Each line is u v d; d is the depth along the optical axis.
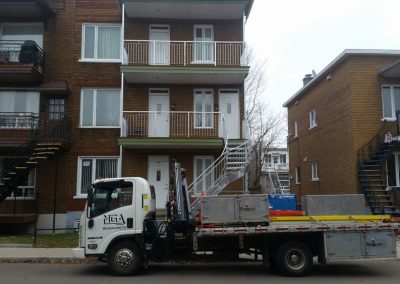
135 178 10.71
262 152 44.53
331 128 23.38
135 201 10.55
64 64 20.66
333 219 11.09
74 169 20.06
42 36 20.86
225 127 19.53
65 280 9.83
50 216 19.72
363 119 20.03
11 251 14.09
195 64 20.31
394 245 10.55
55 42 20.78
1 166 19.62
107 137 20.34
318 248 10.71
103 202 10.56
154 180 20.06
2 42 20.53
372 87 20.22
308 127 27.92
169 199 14.12
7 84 20.08
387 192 18.22
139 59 20.48
